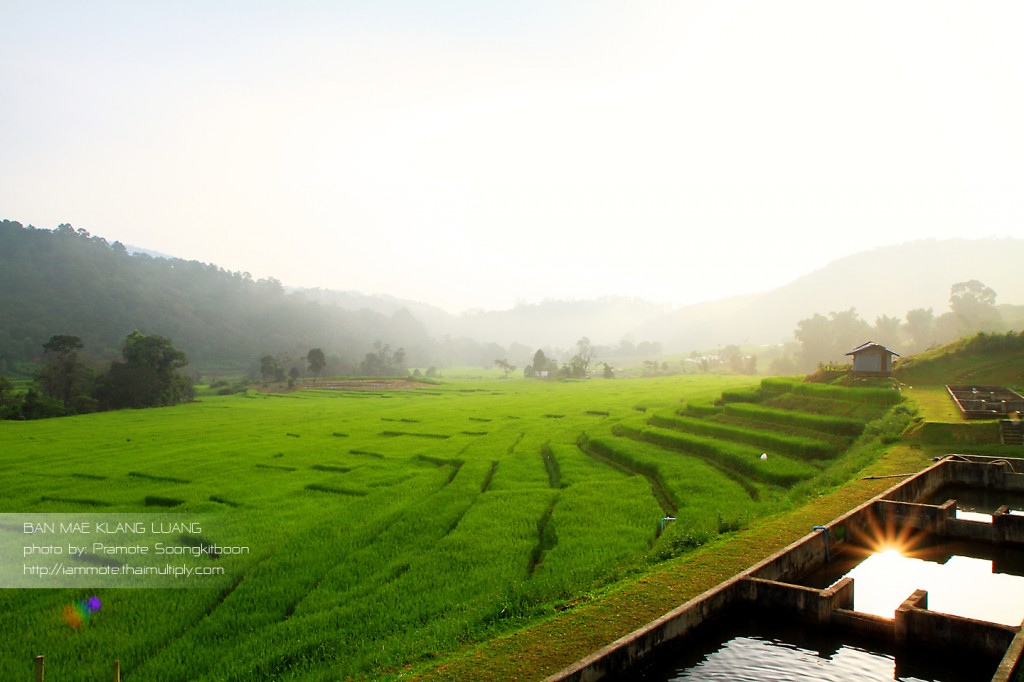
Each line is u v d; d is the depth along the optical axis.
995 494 26.64
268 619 15.56
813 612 13.91
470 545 20.53
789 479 28.03
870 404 41.59
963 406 38.44
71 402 86.25
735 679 12.02
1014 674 10.43
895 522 21.56
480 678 11.09
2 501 29.02
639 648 11.84
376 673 12.04
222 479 33.69
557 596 15.57
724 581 15.27
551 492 28.03
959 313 121.56
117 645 14.44
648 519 23.14
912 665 12.59
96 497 29.50
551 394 91.44
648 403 66.75
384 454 40.91
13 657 13.88
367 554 20.14
